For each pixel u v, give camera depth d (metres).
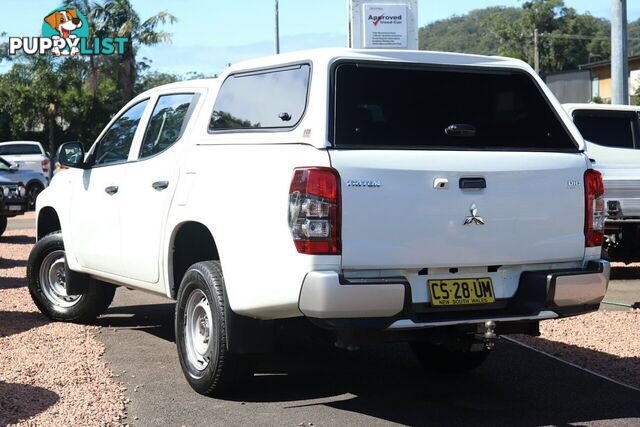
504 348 7.34
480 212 5.20
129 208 6.82
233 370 5.62
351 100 5.18
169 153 6.44
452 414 5.50
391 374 6.51
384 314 4.92
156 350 7.16
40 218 8.53
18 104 43.28
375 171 4.96
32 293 8.40
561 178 5.47
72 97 43.72
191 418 5.35
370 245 4.93
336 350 7.32
